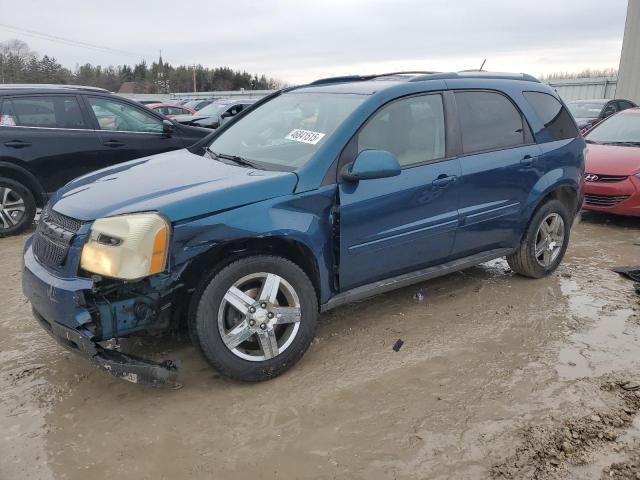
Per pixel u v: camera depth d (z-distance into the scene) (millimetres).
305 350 3453
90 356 2916
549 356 3643
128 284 3002
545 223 4918
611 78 26516
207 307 3072
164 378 3004
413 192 3811
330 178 3486
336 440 2809
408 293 4719
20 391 3250
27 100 6617
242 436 2846
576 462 2652
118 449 2750
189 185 3330
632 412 3033
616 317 4258
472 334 3965
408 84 4004
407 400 3148
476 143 4277
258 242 3305
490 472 2586
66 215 3131
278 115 4289
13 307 4469
